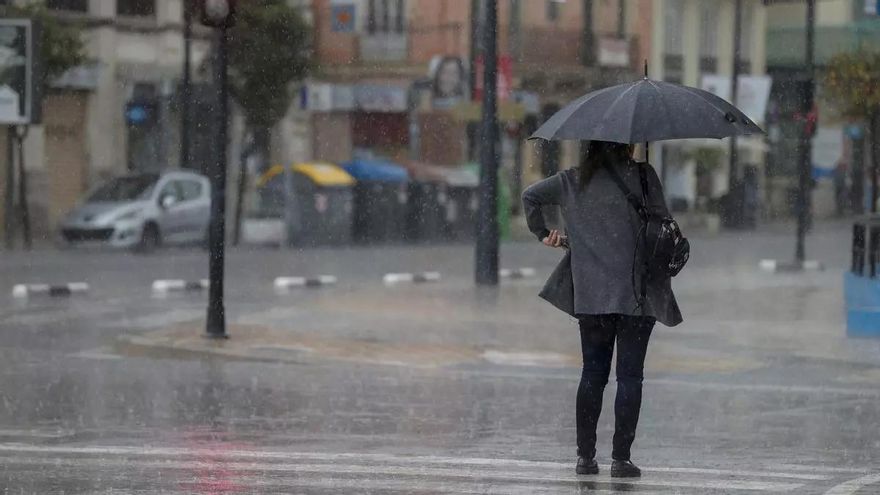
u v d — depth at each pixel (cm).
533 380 3406
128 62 10975
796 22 16112
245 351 3794
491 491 1992
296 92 11250
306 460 2262
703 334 4394
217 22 3856
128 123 11000
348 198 10538
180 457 2289
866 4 7106
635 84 2062
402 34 13025
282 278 6588
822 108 12244
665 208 2042
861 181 15962
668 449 2436
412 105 12975
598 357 2092
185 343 3906
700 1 15350
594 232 2027
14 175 10106
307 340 4044
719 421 2791
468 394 3147
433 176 11219
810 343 4169
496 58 6288
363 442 2472
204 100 11144
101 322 4669
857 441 2545
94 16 10762
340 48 12975
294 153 12038
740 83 13488
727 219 13812
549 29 13762
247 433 2567
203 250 9462
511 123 12025
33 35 8256
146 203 9275
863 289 4447
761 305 5466
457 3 12962
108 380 3316
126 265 7706
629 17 14525
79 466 2192
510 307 5228
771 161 16025
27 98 8281
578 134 2016
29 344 4053
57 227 9656
